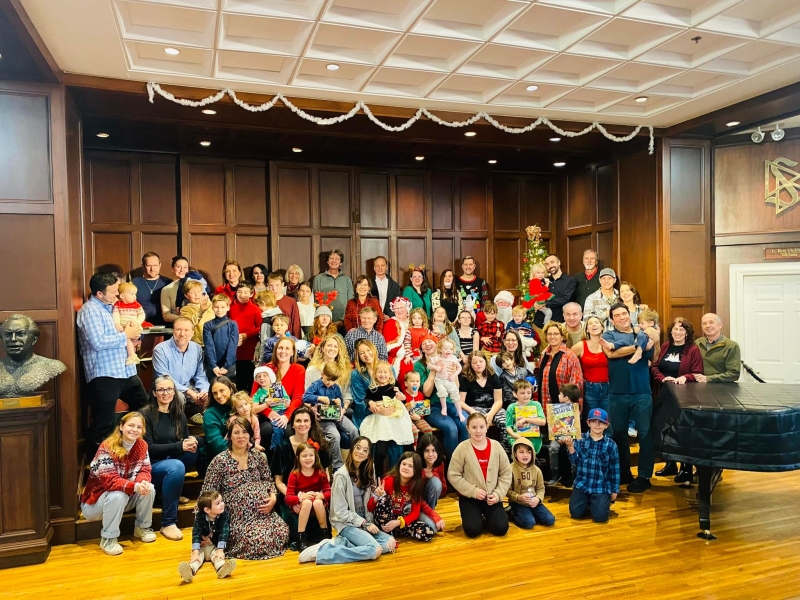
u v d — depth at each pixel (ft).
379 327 19.61
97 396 13.87
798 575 10.75
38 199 13.26
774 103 17.15
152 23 12.52
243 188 21.75
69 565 11.64
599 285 21.47
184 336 15.07
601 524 13.51
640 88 16.69
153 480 13.15
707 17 12.76
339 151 21.36
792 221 20.59
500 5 12.16
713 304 21.53
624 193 21.97
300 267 22.31
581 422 16.02
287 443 13.03
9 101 13.11
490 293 25.17
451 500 15.34
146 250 20.66
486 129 18.78
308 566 11.40
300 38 13.12
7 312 13.00
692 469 16.39
